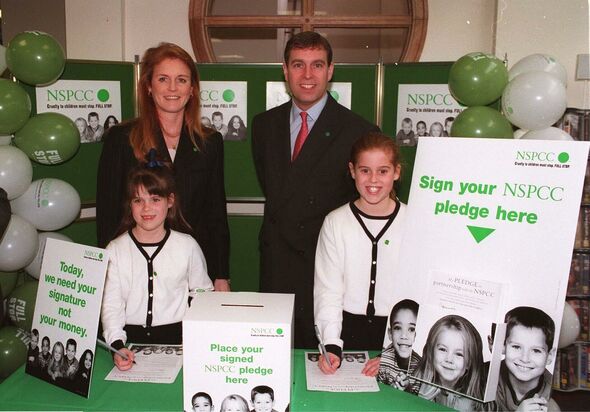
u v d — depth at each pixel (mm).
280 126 2307
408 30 3918
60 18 3861
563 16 3322
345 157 2164
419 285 1397
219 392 1188
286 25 3957
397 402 1327
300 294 2230
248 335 1167
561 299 1257
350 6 4043
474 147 1386
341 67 3082
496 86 2420
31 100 2809
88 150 3021
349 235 1691
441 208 1403
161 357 1526
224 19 3943
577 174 1270
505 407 1280
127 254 1736
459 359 1300
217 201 2279
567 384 3346
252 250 3373
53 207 2643
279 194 2227
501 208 1334
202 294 1354
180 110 2104
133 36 3979
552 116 2334
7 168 2426
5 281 2658
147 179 1721
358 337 1688
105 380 1401
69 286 1377
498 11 3400
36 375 1423
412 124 3051
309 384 1392
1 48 2572
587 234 3227
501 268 1312
